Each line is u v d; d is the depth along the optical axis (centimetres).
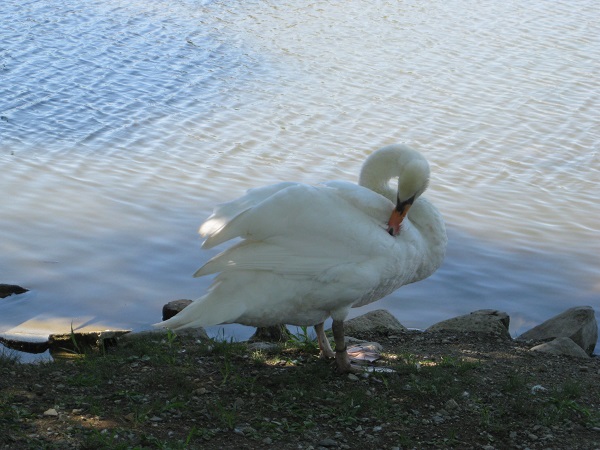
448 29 2434
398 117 1739
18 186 1338
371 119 1722
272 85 1920
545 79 2005
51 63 1984
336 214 648
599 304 1055
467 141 1616
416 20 2534
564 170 1496
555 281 1111
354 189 680
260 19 2494
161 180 1393
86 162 1455
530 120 1739
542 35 2378
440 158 1531
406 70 2053
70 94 1798
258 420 588
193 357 716
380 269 657
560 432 600
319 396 634
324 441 559
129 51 2116
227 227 628
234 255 631
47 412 571
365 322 915
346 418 598
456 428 597
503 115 1764
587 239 1234
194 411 595
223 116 1716
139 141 1567
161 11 2538
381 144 1588
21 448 517
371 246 652
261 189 664
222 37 2284
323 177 1430
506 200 1362
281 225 633
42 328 926
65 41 2169
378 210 680
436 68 2072
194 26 2380
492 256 1172
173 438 549
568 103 1845
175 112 1727
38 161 1448
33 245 1143
